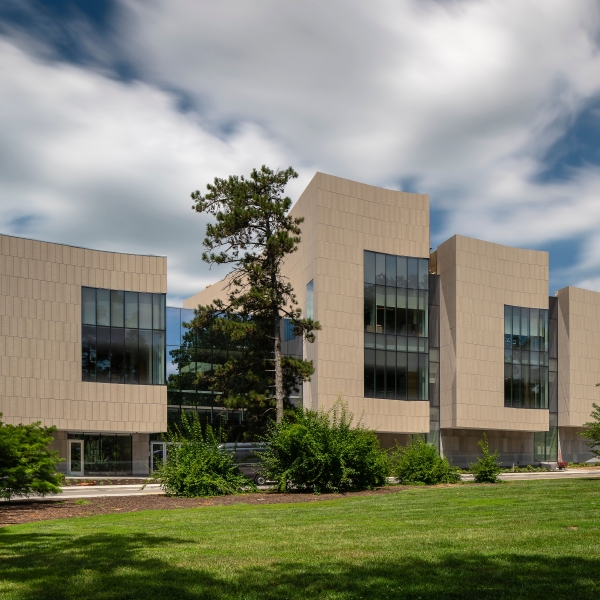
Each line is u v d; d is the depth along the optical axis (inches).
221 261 1365.7
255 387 1475.1
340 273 1856.5
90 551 435.8
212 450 1055.6
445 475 1194.0
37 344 1577.3
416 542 455.5
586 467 2300.7
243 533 527.2
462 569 363.6
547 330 2208.4
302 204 1979.6
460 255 2065.7
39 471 898.7
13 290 1563.7
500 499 796.0
